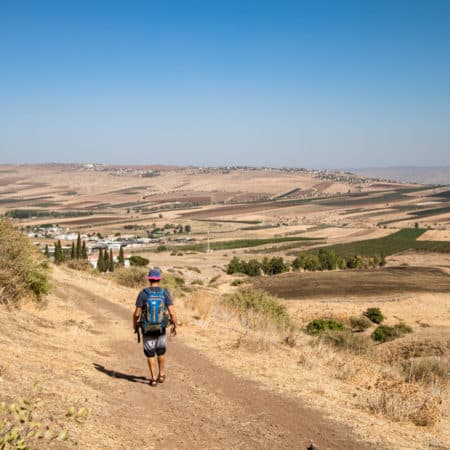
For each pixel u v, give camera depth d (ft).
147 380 29.14
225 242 639.76
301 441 21.62
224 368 34.22
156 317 27.55
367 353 58.13
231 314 63.98
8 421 17.11
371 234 638.53
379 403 27.99
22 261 47.73
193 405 25.18
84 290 79.30
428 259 446.19
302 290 224.33
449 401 32.86
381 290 219.00
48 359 29.07
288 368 36.22
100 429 19.52
